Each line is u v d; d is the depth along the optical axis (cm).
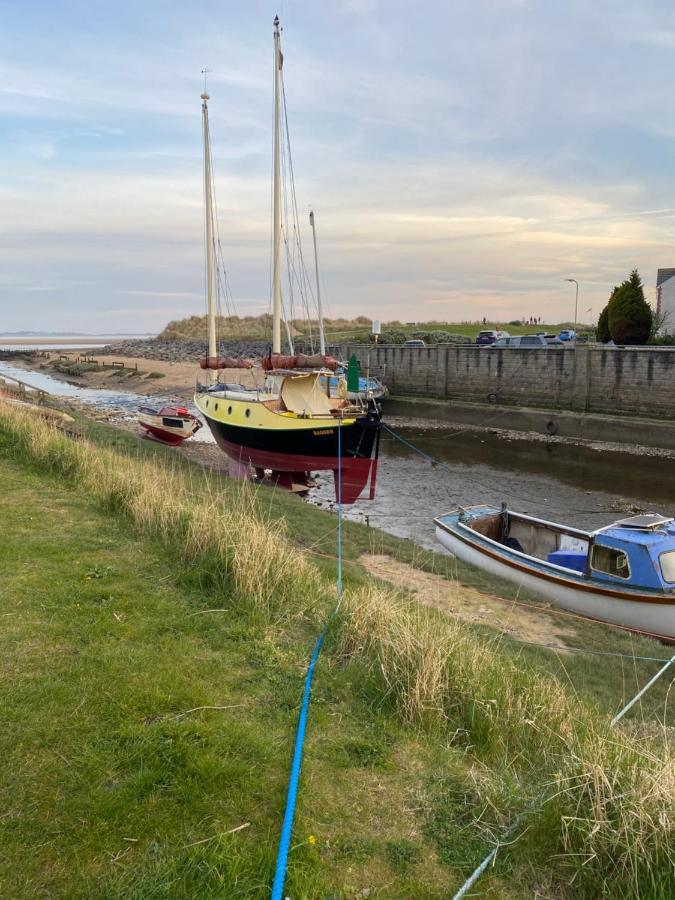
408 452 3048
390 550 1227
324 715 446
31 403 2550
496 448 3112
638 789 351
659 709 645
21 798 325
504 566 1104
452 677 498
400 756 415
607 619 961
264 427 1991
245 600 628
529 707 485
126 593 609
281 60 2358
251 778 363
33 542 732
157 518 826
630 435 3059
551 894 314
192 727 397
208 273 2928
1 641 482
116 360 8400
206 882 288
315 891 291
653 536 967
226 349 8481
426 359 4234
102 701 417
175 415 2766
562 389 3497
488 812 366
